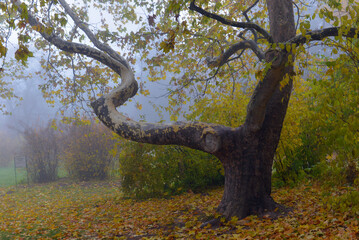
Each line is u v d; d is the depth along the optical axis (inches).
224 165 240.1
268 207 230.8
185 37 354.0
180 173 385.4
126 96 283.3
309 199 257.0
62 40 300.8
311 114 167.6
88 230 258.5
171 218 263.1
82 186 554.3
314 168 319.3
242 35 345.4
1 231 271.7
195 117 387.2
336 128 158.9
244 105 354.0
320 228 181.2
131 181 380.5
